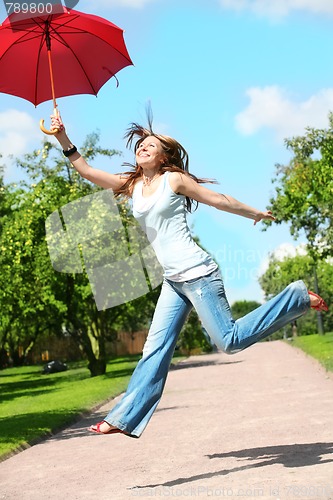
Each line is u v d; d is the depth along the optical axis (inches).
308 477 265.0
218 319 270.7
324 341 1699.1
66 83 289.7
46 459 398.9
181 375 1090.1
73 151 283.3
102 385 1064.2
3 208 1459.2
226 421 487.5
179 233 273.7
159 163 277.1
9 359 2652.6
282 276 2586.1
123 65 286.0
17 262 1314.0
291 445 351.9
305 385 724.7
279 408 536.7
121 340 2755.9
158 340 277.0
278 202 1438.2
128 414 273.3
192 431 454.9
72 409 693.9
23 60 283.9
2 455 418.6
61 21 271.4
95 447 430.0
